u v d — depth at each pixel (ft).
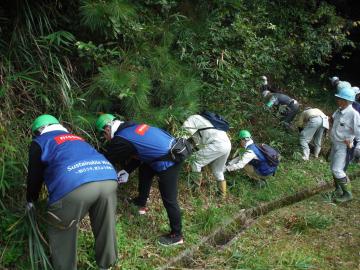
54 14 14.53
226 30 20.56
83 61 14.92
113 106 15.29
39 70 13.89
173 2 16.57
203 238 14.75
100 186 10.46
